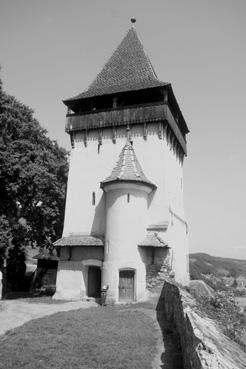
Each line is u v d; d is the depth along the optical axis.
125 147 23.20
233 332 8.88
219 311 11.56
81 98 25.58
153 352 9.88
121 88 25.52
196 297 13.42
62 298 21.70
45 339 10.56
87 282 22.16
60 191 27.09
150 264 20.45
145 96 25.72
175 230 24.27
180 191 28.22
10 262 30.89
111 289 19.47
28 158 23.56
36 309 17.30
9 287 29.86
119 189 20.94
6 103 23.94
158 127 23.41
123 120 24.17
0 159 22.06
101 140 24.84
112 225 20.61
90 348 9.73
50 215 26.42
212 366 5.11
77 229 23.67
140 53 28.69
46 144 28.25
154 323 13.40
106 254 20.50
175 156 26.91
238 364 5.51
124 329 11.85
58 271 22.50
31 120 26.84
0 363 8.83
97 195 23.91
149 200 22.33
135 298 19.23
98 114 25.08
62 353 9.34
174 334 11.29
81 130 25.47
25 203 25.64
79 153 25.30
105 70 28.77
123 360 8.95
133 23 31.62
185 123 29.59
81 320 12.93
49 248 28.72
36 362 8.80
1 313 15.75
